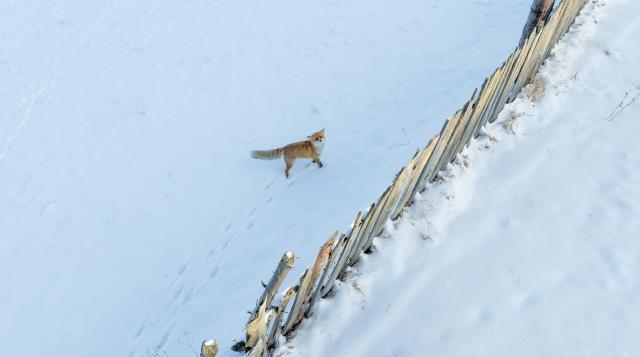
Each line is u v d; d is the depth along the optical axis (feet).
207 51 42.29
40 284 25.36
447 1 45.80
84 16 47.85
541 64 24.11
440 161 17.69
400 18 44.14
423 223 16.63
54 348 22.15
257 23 45.37
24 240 27.91
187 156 31.91
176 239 26.30
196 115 35.47
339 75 37.58
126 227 27.73
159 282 24.08
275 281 11.71
